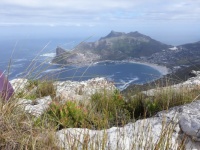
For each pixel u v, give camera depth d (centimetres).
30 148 264
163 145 243
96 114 439
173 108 457
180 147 238
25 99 344
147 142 274
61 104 476
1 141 266
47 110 441
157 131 330
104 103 537
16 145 266
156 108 546
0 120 280
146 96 616
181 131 379
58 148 269
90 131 326
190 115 400
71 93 641
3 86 319
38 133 281
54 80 426
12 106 308
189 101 556
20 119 298
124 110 543
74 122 418
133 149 259
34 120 324
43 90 535
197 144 356
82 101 561
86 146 248
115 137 307
